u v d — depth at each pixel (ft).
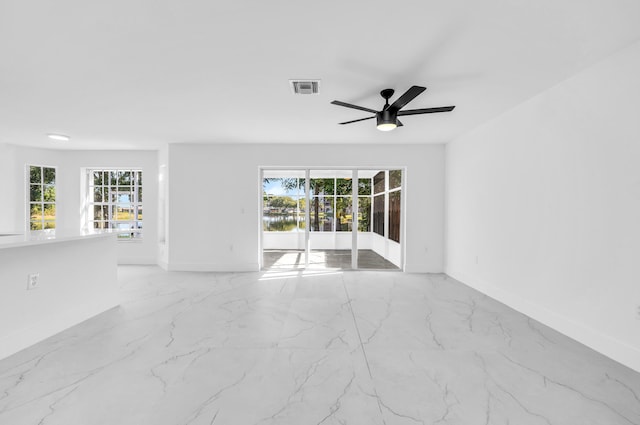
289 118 13.47
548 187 10.30
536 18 6.49
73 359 7.88
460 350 8.50
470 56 8.11
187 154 18.69
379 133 16.11
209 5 6.13
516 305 11.91
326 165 18.70
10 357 7.96
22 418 5.67
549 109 10.21
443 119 13.62
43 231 11.24
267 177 21.29
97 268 11.19
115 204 21.21
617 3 5.98
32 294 8.76
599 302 8.48
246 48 7.77
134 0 5.96
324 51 7.90
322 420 5.71
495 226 13.39
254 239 18.79
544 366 7.67
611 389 6.72
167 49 7.82
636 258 7.54
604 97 8.28
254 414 5.85
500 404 6.20
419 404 6.19
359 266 19.62
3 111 12.64
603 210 8.35
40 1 5.95
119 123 14.38
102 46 7.66
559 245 9.84
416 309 11.94
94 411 5.89
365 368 7.54
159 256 20.42
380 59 8.27
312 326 10.17
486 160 14.08
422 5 6.14
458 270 16.79
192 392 6.52
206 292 14.23
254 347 8.63
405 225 18.76
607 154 8.23
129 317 10.93
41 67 8.75
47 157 20.04
